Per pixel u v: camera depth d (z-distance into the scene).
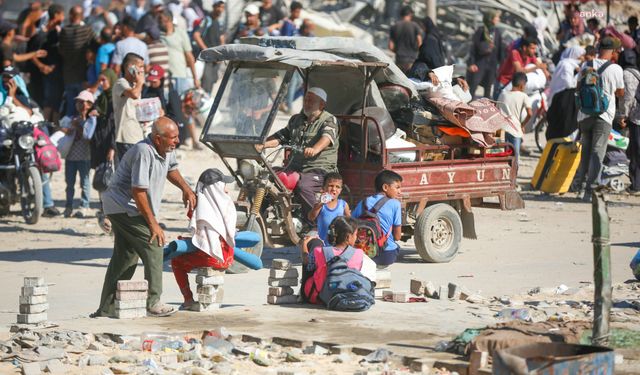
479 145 36.66
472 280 31.36
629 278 31.16
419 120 35.75
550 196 52.78
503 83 63.91
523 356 18.41
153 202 25.25
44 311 24.95
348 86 35.94
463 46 93.75
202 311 26.03
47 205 47.56
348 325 24.27
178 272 26.36
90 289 31.20
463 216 36.47
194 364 20.81
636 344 21.38
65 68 64.31
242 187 34.03
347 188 34.66
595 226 20.53
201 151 65.00
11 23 75.88
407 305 26.83
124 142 39.22
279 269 26.98
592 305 26.52
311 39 34.28
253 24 76.94
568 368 17.61
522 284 30.53
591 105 48.84
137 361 21.12
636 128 51.81
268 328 23.97
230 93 34.28
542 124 65.31
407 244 39.25
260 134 32.94
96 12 82.38
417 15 95.19
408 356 21.02
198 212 25.88
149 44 59.50
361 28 94.25
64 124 48.25
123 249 25.53
